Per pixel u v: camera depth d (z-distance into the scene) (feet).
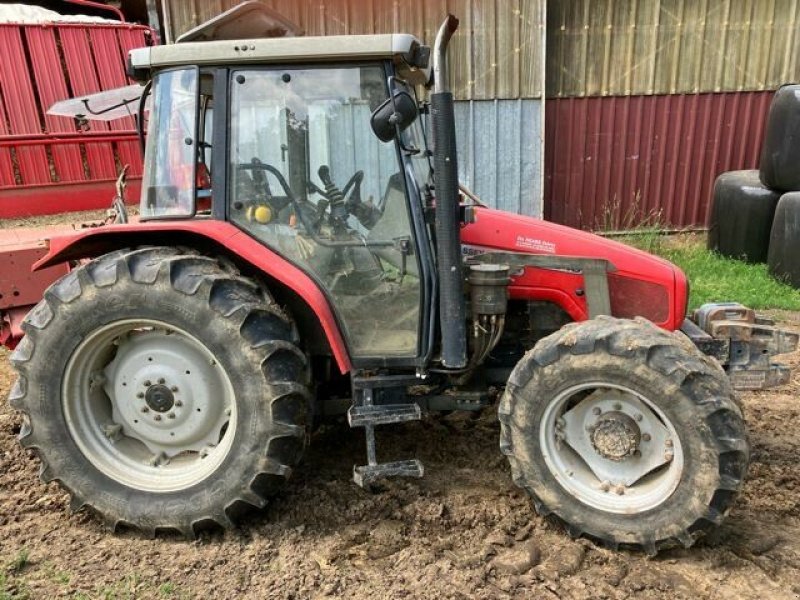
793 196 20.48
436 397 10.13
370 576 8.23
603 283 10.09
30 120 17.10
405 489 10.08
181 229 8.64
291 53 8.40
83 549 8.77
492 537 8.94
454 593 7.89
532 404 8.71
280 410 8.53
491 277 9.25
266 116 8.79
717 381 8.07
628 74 25.13
